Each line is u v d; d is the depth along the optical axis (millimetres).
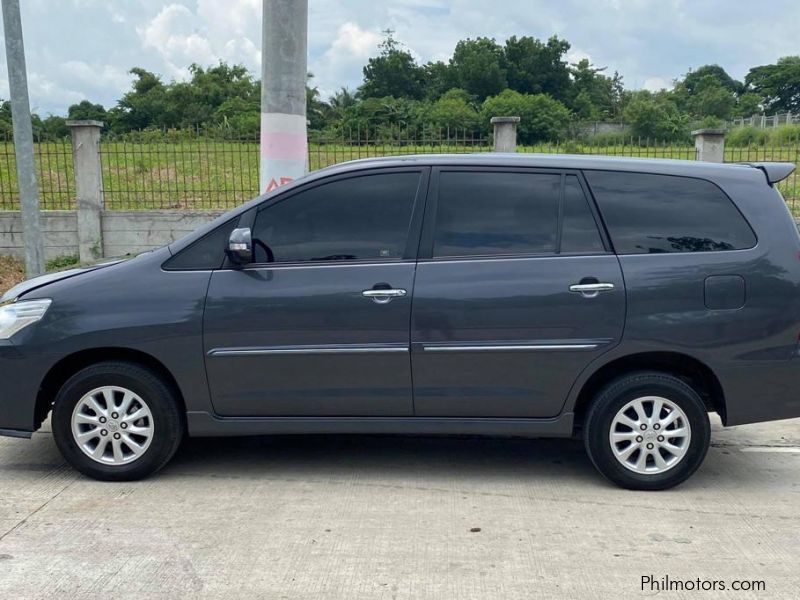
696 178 4543
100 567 3562
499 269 4414
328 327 4422
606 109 82625
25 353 4461
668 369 4609
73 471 4832
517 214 4523
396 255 4480
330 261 4488
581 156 4664
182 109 56250
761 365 4422
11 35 7250
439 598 3314
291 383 4484
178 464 4988
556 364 4422
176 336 4438
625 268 4402
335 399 4500
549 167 4562
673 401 4473
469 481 4742
